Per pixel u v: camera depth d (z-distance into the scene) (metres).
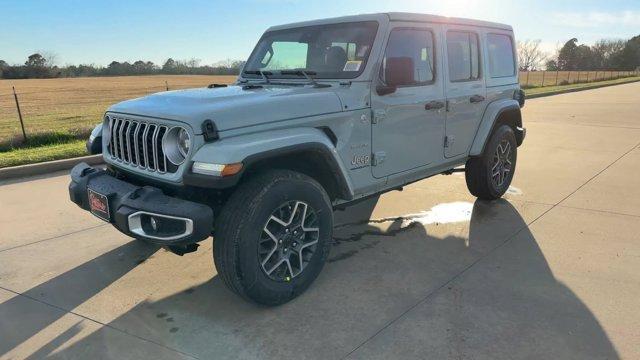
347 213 5.15
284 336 2.88
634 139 9.53
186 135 2.88
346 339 2.84
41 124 14.66
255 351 2.74
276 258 3.16
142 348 2.79
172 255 4.09
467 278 3.59
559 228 4.58
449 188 6.11
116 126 3.48
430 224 4.77
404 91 3.94
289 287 3.21
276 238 3.12
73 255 4.10
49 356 2.73
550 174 6.72
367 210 5.25
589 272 3.64
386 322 3.01
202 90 3.70
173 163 2.93
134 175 3.35
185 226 2.76
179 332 2.94
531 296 3.30
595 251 4.03
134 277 3.69
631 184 6.11
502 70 5.35
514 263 3.83
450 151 4.60
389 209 5.27
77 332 2.96
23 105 23.92
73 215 5.11
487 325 2.96
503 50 5.34
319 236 3.35
